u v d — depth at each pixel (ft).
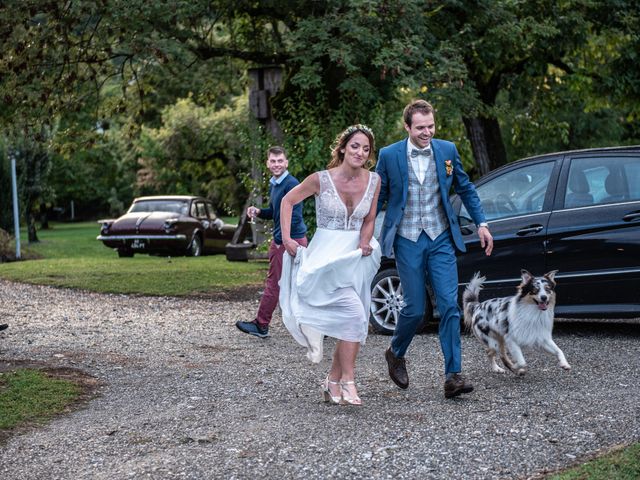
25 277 54.49
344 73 52.08
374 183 19.35
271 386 22.07
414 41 47.06
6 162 92.94
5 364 24.80
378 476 14.75
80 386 22.17
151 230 77.10
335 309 19.13
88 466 15.75
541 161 29.09
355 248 19.31
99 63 51.80
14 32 47.96
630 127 103.19
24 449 16.84
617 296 27.37
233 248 64.08
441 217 20.33
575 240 27.78
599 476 13.79
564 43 58.23
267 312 29.99
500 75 64.90
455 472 14.84
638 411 18.48
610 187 27.81
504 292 28.73
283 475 14.93
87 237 128.36
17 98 50.29
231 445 16.79
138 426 18.40
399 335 20.54
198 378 23.24
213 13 53.72
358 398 19.44
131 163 150.10
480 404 19.58
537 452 15.79
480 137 65.98
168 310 38.96
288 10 51.60
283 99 54.29
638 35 58.85
